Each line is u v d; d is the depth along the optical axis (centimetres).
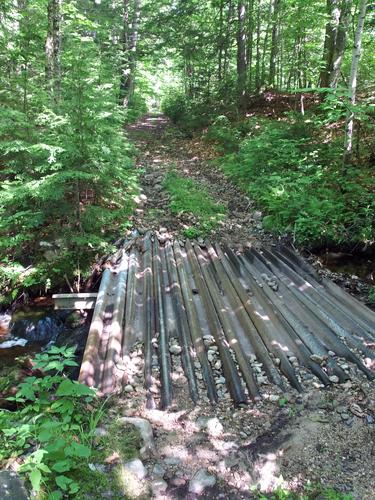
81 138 610
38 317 616
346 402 381
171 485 298
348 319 513
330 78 1203
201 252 724
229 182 1082
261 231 820
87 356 422
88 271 670
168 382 401
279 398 388
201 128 1700
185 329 483
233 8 1806
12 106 748
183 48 1828
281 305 547
